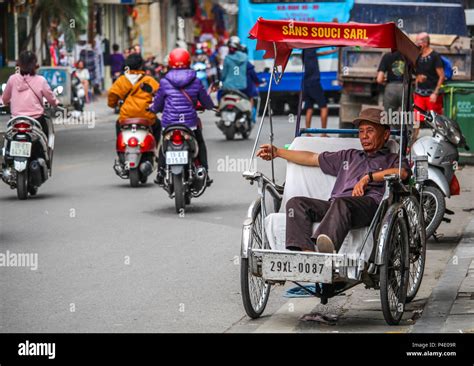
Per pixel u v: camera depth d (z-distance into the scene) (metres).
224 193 14.51
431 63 17.03
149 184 15.60
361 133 8.12
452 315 7.62
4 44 34.97
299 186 8.38
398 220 7.56
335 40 7.72
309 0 29.50
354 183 8.04
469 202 13.30
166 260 9.85
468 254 9.87
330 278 7.23
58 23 29.08
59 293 8.50
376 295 8.53
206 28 65.94
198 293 8.55
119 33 50.72
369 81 21.42
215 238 11.03
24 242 10.73
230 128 22.98
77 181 15.98
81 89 32.12
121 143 15.12
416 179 8.28
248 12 30.05
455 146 10.85
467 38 20.45
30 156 13.85
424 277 9.16
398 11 22.91
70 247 10.48
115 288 8.69
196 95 13.15
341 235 7.33
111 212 12.77
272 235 7.79
